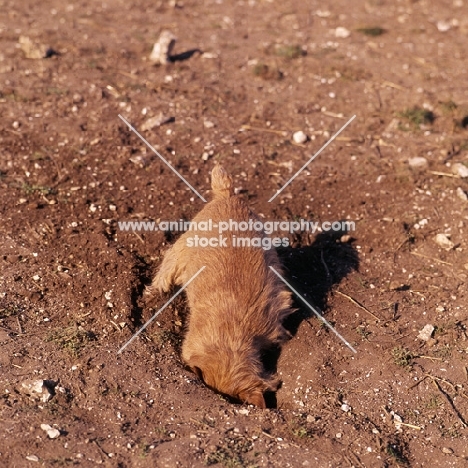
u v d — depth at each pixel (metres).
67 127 1.94
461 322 1.43
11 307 1.36
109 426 1.14
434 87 2.27
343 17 2.81
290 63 2.36
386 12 2.88
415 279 1.55
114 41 2.43
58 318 1.36
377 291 1.51
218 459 1.07
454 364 1.32
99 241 1.54
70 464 1.05
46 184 1.73
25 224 1.59
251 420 1.16
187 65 2.31
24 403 1.16
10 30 2.45
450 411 1.22
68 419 1.14
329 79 2.28
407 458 1.13
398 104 2.17
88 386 1.21
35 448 1.07
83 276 1.45
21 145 1.86
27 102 2.03
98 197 1.70
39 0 2.78
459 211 1.74
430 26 2.75
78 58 2.28
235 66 2.33
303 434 1.14
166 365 1.28
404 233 1.66
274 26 2.69
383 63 2.41
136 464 1.06
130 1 2.83
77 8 2.73
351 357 1.32
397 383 1.27
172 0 2.83
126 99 2.07
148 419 1.16
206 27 2.63
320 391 1.25
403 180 1.83
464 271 1.57
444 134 2.05
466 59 2.49
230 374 1.22
